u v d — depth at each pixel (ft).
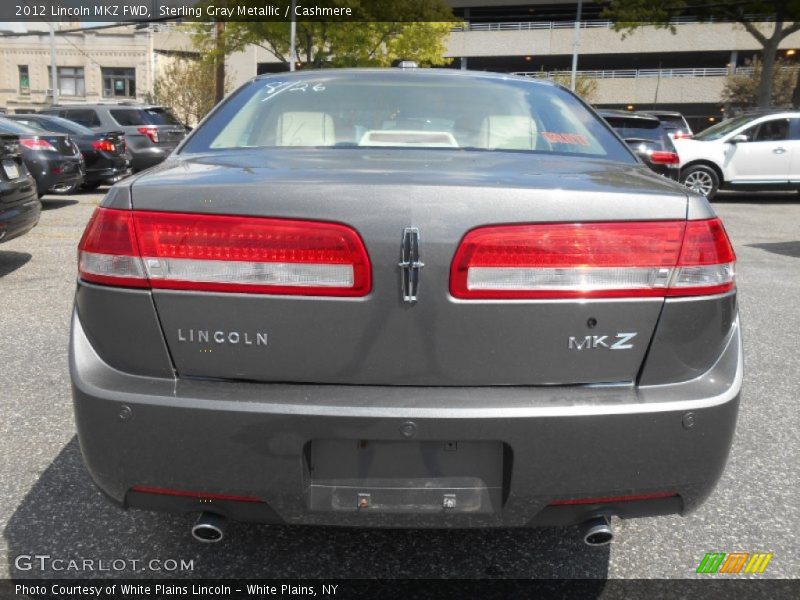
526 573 7.57
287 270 5.82
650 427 5.86
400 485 6.01
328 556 7.82
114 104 52.85
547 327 5.87
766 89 73.82
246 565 7.65
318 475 6.03
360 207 5.80
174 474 5.98
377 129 8.71
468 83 9.86
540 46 154.71
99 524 8.35
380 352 5.87
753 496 9.20
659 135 43.04
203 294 5.92
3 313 17.13
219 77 90.48
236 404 5.80
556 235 5.82
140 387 5.98
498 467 5.98
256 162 7.14
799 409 12.01
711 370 6.18
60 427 10.85
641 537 8.27
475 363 5.88
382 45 97.35
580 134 8.87
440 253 5.76
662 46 149.48
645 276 5.93
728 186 47.24
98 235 6.16
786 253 28.02
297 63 91.76
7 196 19.94
